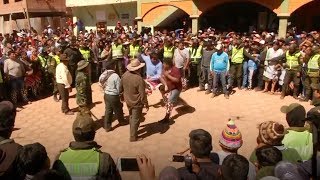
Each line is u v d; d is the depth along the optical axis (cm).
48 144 738
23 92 1073
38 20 2498
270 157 287
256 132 766
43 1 2527
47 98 1147
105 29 2245
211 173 279
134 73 700
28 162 282
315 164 266
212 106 985
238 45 1138
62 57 918
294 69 1006
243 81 1170
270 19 1956
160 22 1961
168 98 838
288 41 1222
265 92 1120
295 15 1869
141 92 700
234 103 1010
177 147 697
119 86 763
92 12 2503
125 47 1320
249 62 1138
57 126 855
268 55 1079
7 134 354
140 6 1988
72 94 1173
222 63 1045
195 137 295
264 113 905
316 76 944
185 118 881
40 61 1170
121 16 2359
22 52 1145
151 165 214
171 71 817
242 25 2108
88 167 305
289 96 1071
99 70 1414
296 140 362
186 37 1359
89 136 314
